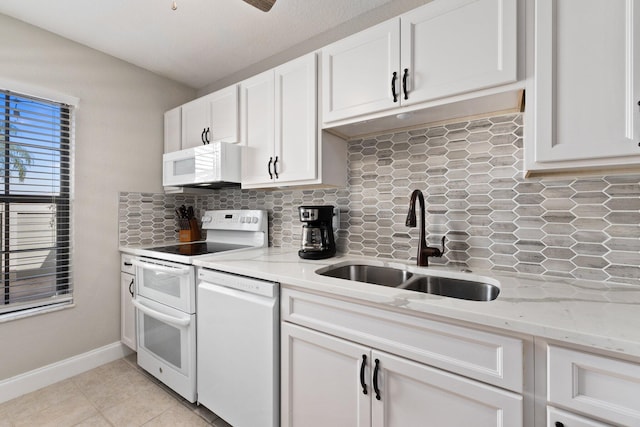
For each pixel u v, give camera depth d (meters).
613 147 0.87
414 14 1.24
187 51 2.12
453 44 1.15
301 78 1.63
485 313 0.84
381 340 1.05
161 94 2.49
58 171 1.94
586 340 0.71
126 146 2.27
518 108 1.29
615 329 0.73
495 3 1.07
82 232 2.04
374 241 1.74
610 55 0.87
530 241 1.31
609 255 1.16
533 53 1.01
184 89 2.66
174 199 2.60
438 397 0.94
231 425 1.53
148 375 2.03
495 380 0.84
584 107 0.91
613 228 1.15
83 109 2.04
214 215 2.42
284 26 1.84
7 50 1.72
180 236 2.52
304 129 1.62
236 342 1.45
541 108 0.96
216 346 1.55
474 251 1.44
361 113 1.39
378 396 1.05
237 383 1.45
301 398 1.27
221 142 1.86
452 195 1.49
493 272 1.36
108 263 2.18
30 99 1.82
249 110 1.90
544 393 0.79
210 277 1.58
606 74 0.88
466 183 1.46
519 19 1.04
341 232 1.86
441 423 0.94
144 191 2.38
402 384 1.01
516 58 1.03
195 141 2.23
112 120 2.19
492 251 1.40
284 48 2.09
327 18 1.77
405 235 1.64
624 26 0.85
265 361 1.34
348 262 1.64
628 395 0.69
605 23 0.88
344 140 1.79
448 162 1.50
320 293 1.20
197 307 1.67
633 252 1.12
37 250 1.86
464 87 1.13
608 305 0.90
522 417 0.80
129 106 2.28
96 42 2.00
